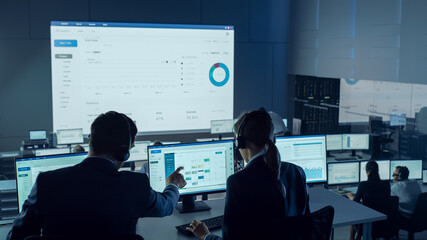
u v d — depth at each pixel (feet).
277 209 5.28
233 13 22.62
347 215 7.82
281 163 5.92
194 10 21.98
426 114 17.93
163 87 21.75
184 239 6.80
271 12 23.25
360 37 16.99
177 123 22.09
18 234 4.52
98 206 4.54
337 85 22.25
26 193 7.18
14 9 20.10
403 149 17.48
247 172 5.32
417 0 13.91
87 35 20.74
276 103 23.88
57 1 20.43
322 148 10.01
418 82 13.99
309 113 22.50
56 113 20.75
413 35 14.15
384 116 23.94
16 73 20.45
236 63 22.98
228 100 22.70
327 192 9.42
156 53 21.53
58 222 4.46
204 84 22.27
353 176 14.46
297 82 23.35
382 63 15.72
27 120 20.76
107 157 4.81
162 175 7.98
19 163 7.10
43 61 20.63
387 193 12.61
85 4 20.67
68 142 18.04
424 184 15.37
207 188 8.33
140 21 21.33
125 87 21.31
